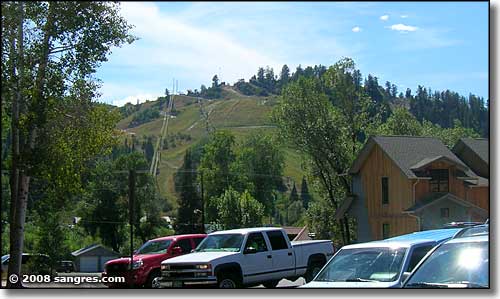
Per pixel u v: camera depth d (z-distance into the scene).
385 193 35.34
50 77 17.67
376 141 35.62
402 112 42.53
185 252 19.61
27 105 17.80
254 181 66.19
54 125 18.62
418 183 33.59
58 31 17.50
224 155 66.06
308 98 41.31
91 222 59.53
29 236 37.19
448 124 42.16
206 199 62.03
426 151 35.59
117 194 60.22
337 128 41.19
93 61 18.11
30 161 17.86
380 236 35.41
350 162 41.09
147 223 60.69
